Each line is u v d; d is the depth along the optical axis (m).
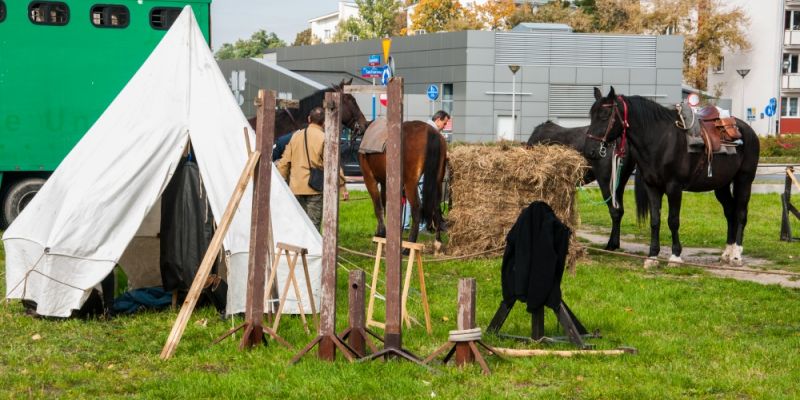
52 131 17.55
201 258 10.45
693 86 73.62
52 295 9.95
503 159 14.76
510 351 8.53
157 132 10.45
